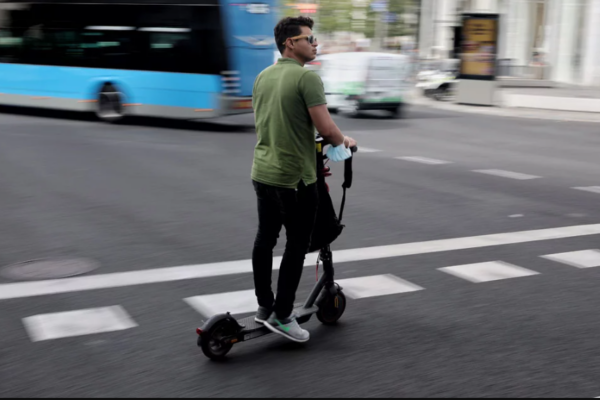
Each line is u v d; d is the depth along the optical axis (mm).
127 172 10977
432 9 39500
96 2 17750
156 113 17234
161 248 6887
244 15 16375
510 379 4062
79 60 18141
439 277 6098
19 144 13727
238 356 4363
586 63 33719
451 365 4254
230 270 6203
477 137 16984
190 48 16594
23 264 6352
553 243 7340
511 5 36844
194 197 9234
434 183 10742
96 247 6906
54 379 4008
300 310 4656
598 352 4492
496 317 5129
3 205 8656
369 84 20562
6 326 4832
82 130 16297
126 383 3965
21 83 19188
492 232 7785
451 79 27281
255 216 8258
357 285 5840
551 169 12438
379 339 4672
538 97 24578
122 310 5168
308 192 4367
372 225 8000
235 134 16250
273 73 4332
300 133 4266
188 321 4977
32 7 18750
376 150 14266
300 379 4039
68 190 9578
